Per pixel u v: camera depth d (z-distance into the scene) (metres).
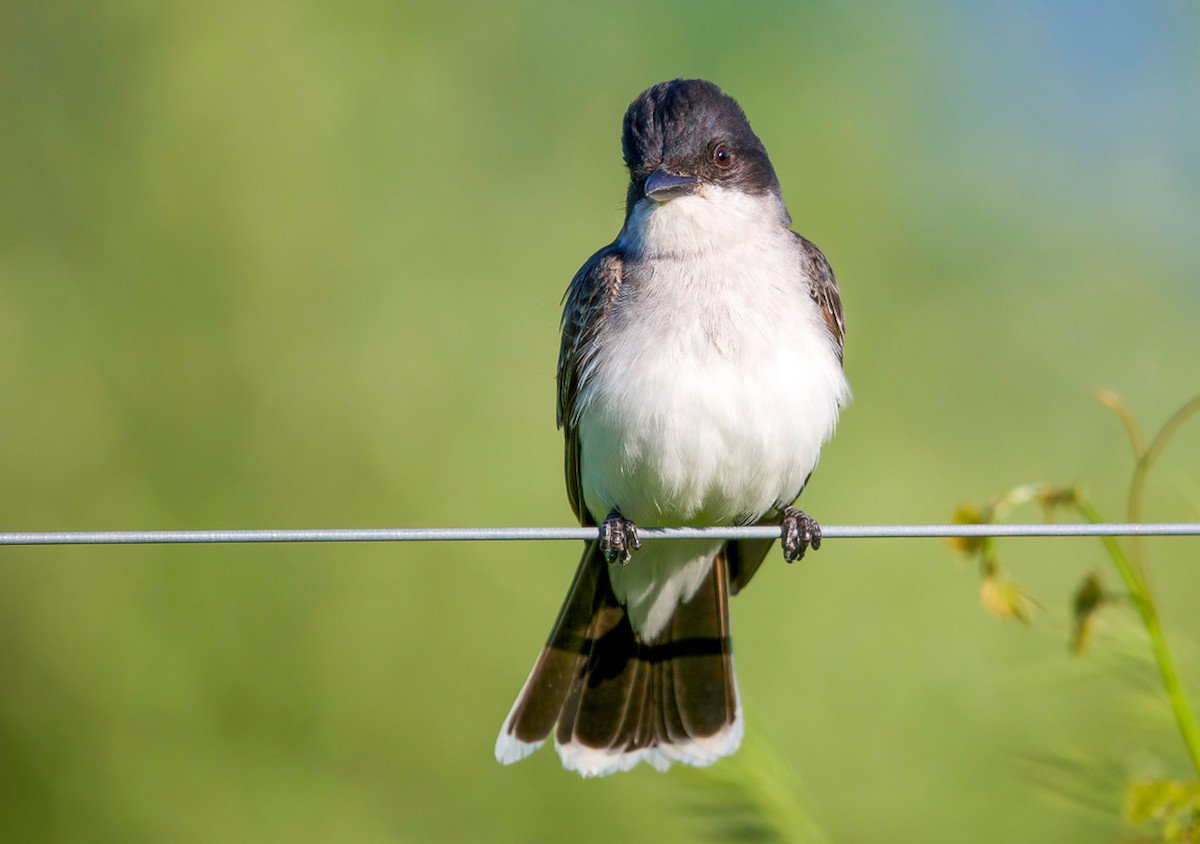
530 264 13.25
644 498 7.48
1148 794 5.72
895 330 13.49
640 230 7.52
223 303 12.81
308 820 11.94
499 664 12.11
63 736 12.09
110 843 11.98
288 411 12.69
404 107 13.44
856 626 12.09
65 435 12.59
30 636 12.21
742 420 7.20
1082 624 6.10
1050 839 10.75
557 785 11.60
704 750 7.61
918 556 12.32
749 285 7.29
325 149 13.21
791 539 7.38
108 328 12.80
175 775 12.00
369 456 12.61
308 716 12.21
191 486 12.59
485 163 13.49
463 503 12.53
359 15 13.51
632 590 7.76
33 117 13.12
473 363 12.94
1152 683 6.24
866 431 13.00
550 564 12.32
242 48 13.25
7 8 13.19
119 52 13.25
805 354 7.30
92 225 13.01
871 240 13.70
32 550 12.38
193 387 12.73
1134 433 6.26
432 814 11.92
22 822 11.98
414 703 12.15
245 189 12.98
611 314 7.49
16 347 12.71
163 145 13.11
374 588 12.36
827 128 13.80
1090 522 6.19
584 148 13.61
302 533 5.72
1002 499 6.21
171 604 12.39
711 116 7.75
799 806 6.72
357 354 12.82
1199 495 6.92
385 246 13.11
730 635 7.76
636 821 11.34
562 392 7.98
